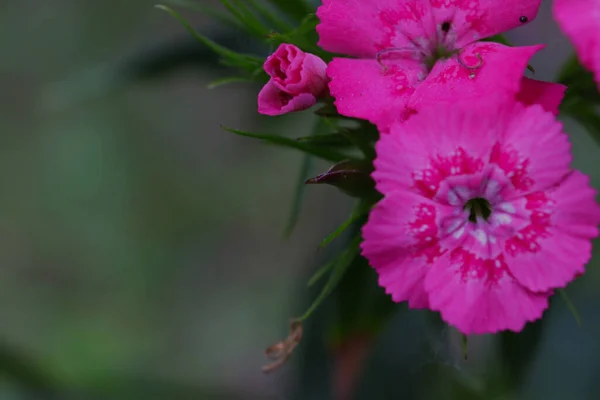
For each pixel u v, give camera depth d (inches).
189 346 27.0
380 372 15.7
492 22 13.2
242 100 16.8
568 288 15.4
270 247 28.3
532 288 12.9
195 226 28.6
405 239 12.9
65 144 28.9
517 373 14.4
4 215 28.5
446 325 14.5
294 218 14.5
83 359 24.7
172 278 28.1
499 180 12.9
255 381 25.6
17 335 26.2
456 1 13.3
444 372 15.7
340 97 13.1
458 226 12.9
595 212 12.8
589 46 12.6
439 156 12.9
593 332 15.9
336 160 13.7
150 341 26.5
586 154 17.6
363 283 14.5
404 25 13.3
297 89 13.2
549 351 16.0
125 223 28.5
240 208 28.6
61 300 27.6
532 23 15.9
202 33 15.6
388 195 12.9
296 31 13.6
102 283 27.9
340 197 16.3
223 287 28.0
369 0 13.3
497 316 12.9
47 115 28.9
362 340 14.7
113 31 28.0
